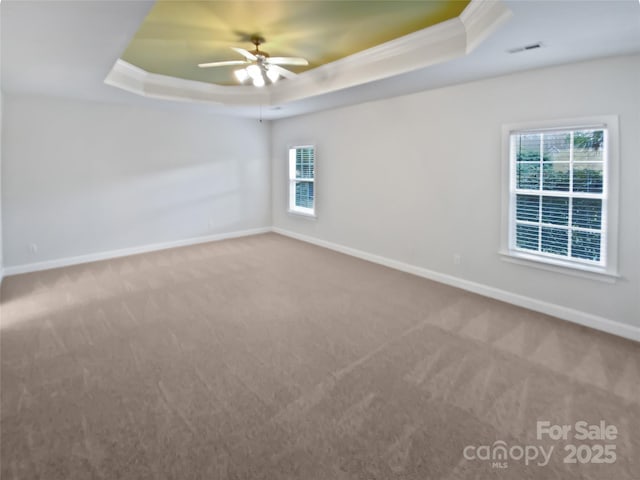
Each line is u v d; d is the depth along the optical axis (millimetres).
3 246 4773
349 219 5801
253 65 3527
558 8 2154
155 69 4688
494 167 3877
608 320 3172
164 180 6168
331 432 1966
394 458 1790
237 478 1669
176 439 1907
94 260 5543
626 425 2020
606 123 3047
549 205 3523
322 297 4004
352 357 2746
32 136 4898
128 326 3262
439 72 3600
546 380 2449
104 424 2014
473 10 2795
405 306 3750
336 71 4473
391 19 3135
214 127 6664
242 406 2176
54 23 2479
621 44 2717
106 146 5523
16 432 1943
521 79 3566
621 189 3021
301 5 2844
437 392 2320
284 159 7145
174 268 5117
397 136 4906
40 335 3080
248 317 3467
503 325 3305
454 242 4355
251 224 7395
